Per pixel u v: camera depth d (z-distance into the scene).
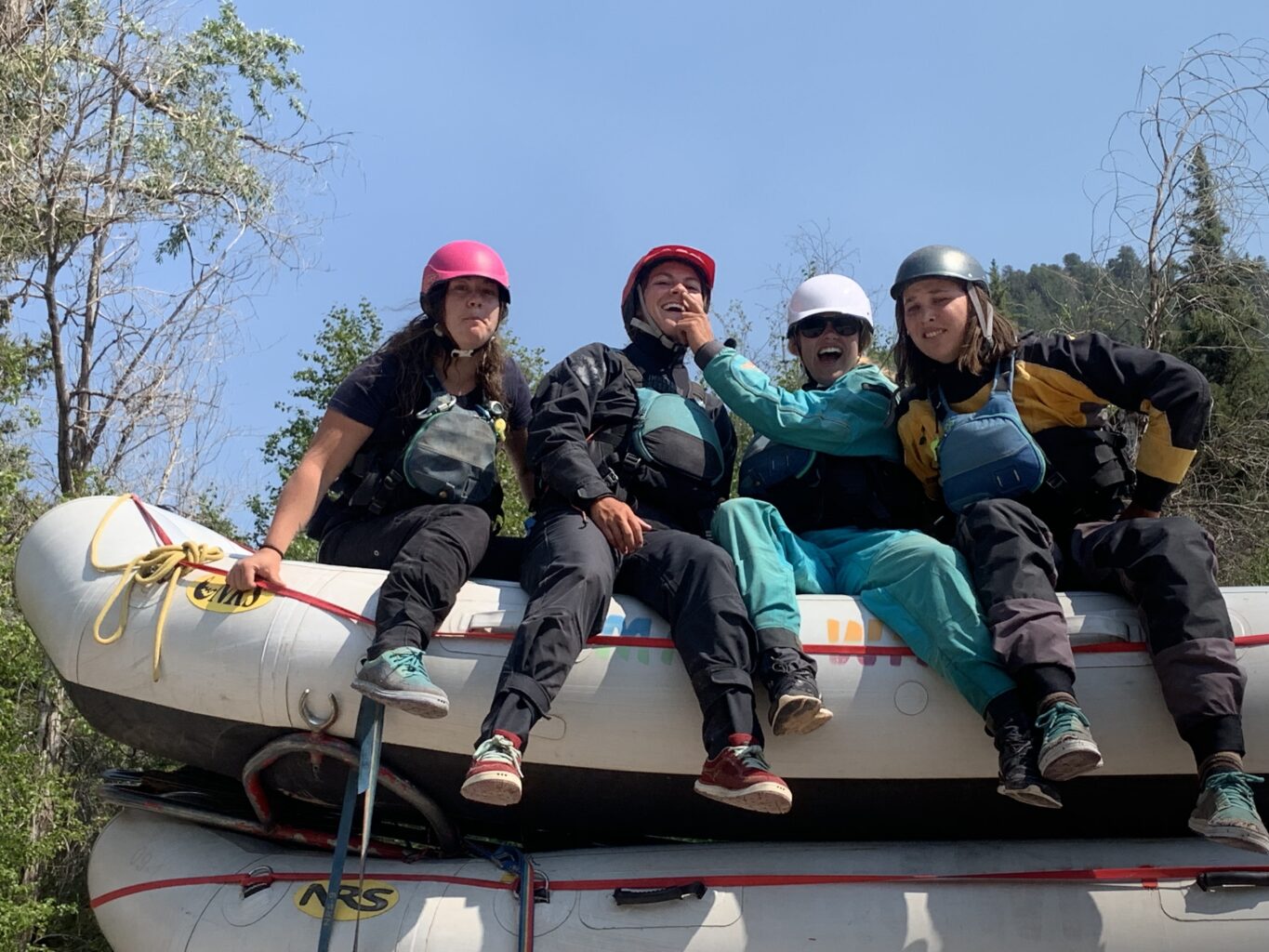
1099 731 2.84
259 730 3.07
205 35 13.82
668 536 3.05
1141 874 2.90
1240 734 2.63
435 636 2.99
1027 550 2.84
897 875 2.95
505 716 2.68
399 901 2.98
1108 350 3.07
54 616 3.21
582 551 2.94
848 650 2.93
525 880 2.98
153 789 3.50
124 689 3.13
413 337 3.31
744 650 2.83
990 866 2.96
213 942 3.02
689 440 3.38
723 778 2.70
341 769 3.10
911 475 3.43
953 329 3.17
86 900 10.20
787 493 3.41
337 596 3.06
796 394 3.40
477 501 3.25
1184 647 2.71
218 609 3.08
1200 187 8.62
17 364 12.38
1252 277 8.91
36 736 10.31
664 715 2.92
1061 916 2.86
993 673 2.77
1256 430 9.74
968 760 2.91
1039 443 3.12
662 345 3.56
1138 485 3.13
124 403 13.47
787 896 2.92
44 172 12.63
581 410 3.23
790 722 2.79
